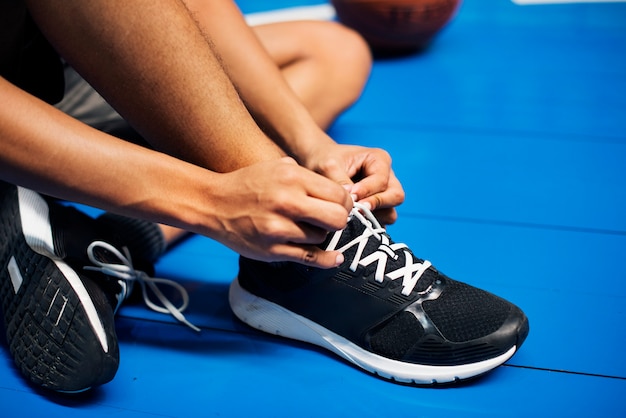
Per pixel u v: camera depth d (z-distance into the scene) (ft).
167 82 2.15
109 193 2.08
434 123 5.05
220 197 2.11
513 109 5.27
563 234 3.52
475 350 2.34
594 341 2.67
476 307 2.42
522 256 3.32
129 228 3.04
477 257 3.31
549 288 3.04
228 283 3.13
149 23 2.11
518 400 2.35
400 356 2.40
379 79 6.07
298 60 3.98
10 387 2.42
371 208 2.58
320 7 7.88
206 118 2.21
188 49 2.17
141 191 2.09
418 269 2.47
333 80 4.03
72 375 2.24
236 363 2.56
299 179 2.05
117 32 2.10
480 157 4.48
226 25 2.86
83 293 2.30
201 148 2.25
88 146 2.02
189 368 2.53
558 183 4.10
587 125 4.95
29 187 2.09
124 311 2.90
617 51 6.49
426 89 5.77
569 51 6.57
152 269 3.06
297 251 2.14
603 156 4.45
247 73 2.86
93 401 2.36
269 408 2.33
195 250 3.43
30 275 2.37
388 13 6.28
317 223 2.06
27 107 1.97
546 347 2.63
